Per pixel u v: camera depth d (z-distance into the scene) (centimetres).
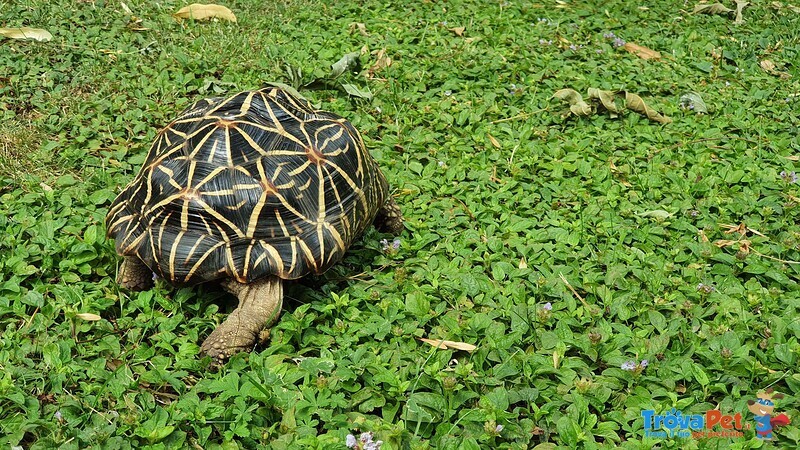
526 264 88
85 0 133
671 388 74
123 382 73
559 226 94
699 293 84
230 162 77
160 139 82
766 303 83
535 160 106
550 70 128
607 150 110
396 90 119
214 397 74
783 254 92
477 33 140
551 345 78
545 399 73
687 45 143
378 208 88
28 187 93
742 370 76
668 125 118
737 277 89
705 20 157
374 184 87
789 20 157
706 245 91
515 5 154
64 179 95
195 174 77
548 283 85
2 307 78
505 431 70
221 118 80
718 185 104
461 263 89
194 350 76
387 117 114
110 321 80
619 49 139
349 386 73
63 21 125
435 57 129
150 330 79
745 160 110
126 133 106
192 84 117
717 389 74
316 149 81
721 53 140
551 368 75
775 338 79
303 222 78
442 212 96
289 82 119
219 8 133
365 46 128
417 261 88
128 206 80
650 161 109
